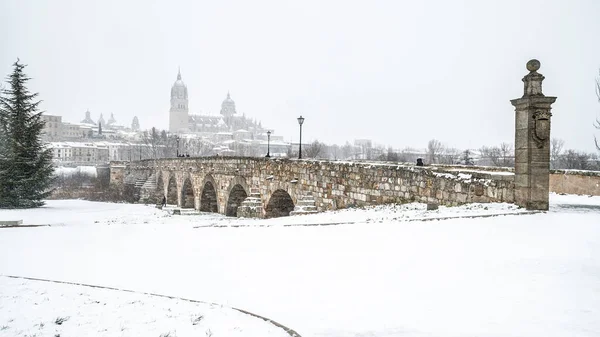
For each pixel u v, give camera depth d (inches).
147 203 2824.8
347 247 495.2
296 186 1177.4
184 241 600.1
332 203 1031.6
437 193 794.8
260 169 1392.7
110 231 715.4
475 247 446.0
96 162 6673.2
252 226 706.2
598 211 649.0
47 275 451.5
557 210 663.1
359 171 951.0
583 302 302.5
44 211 1718.8
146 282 416.5
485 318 286.2
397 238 514.3
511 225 541.0
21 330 287.1
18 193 1780.3
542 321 276.5
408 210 760.3
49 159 1919.3
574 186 986.7
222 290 382.9
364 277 386.3
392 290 349.4
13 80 1825.8
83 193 3420.3
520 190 671.1
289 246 523.2
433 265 400.5
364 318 303.3
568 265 375.2
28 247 586.6
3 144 1856.5
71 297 363.3
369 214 780.0
